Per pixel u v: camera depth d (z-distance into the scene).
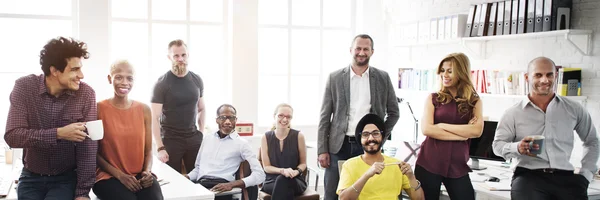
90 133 2.82
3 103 5.53
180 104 4.71
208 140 4.50
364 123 3.65
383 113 4.16
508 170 4.54
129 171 3.30
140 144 3.32
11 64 5.55
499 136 3.69
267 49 6.50
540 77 3.46
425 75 5.88
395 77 6.75
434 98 3.67
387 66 6.90
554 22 4.38
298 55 6.63
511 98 5.07
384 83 4.17
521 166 3.59
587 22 4.32
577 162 4.46
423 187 3.64
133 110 3.31
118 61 3.25
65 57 2.75
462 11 5.60
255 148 5.84
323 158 4.15
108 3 5.64
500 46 5.19
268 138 4.85
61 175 2.98
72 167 3.01
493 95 4.91
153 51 5.99
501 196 3.68
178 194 3.34
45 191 2.95
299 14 6.60
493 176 4.27
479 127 3.53
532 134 3.58
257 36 6.16
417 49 6.34
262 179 4.32
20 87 2.83
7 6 5.51
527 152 3.38
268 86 6.54
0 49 5.51
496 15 4.90
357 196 3.41
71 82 2.79
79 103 2.92
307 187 4.78
